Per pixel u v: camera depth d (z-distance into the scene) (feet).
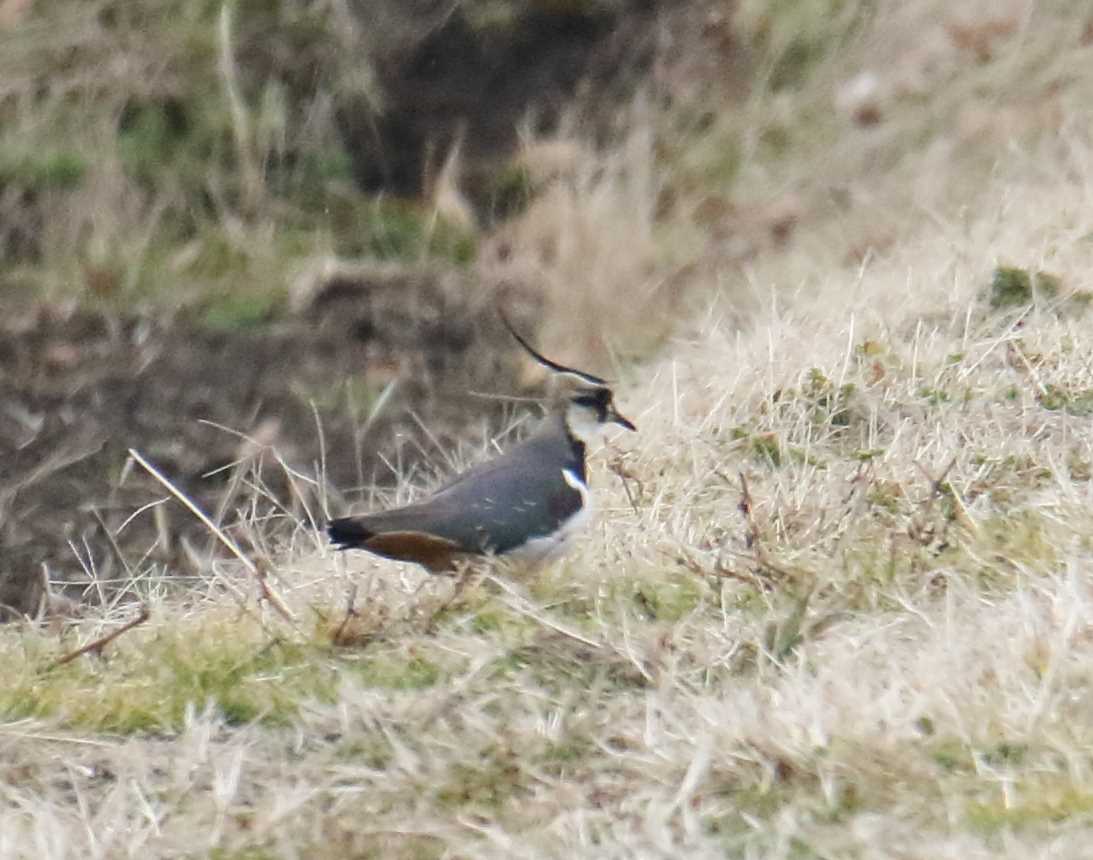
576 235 58.23
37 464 47.16
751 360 41.06
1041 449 35.17
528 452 32.22
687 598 30.40
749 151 62.64
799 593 29.35
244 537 41.32
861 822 23.12
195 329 54.80
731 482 35.50
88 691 28.32
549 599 30.83
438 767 25.43
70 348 53.52
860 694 25.36
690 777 24.08
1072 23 62.49
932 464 34.47
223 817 24.53
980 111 59.67
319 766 25.82
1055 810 22.94
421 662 28.48
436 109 64.85
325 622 30.04
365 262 59.16
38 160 60.29
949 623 27.14
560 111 65.16
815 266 52.60
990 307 42.34
